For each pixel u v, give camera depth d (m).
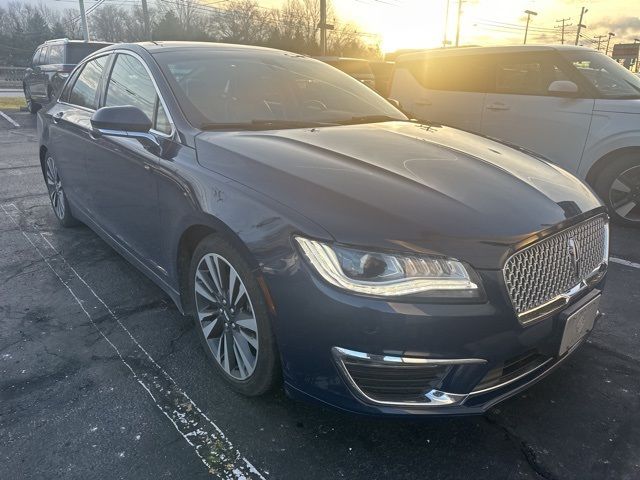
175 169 2.61
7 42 65.75
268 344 2.18
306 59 3.98
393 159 2.48
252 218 2.12
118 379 2.64
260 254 2.06
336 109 3.46
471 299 1.87
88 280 3.77
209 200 2.33
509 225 2.00
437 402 1.96
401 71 7.33
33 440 2.22
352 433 2.28
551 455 2.17
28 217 5.27
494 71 6.25
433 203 2.05
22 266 4.02
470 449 2.20
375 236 1.88
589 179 5.52
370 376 1.93
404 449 2.20
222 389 2.56
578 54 5.84
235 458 2.14
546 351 2.12
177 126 2.79
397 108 3.95
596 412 2.42
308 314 1.94
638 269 4.16
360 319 1.86
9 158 8.43
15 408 2.42
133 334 3.06
